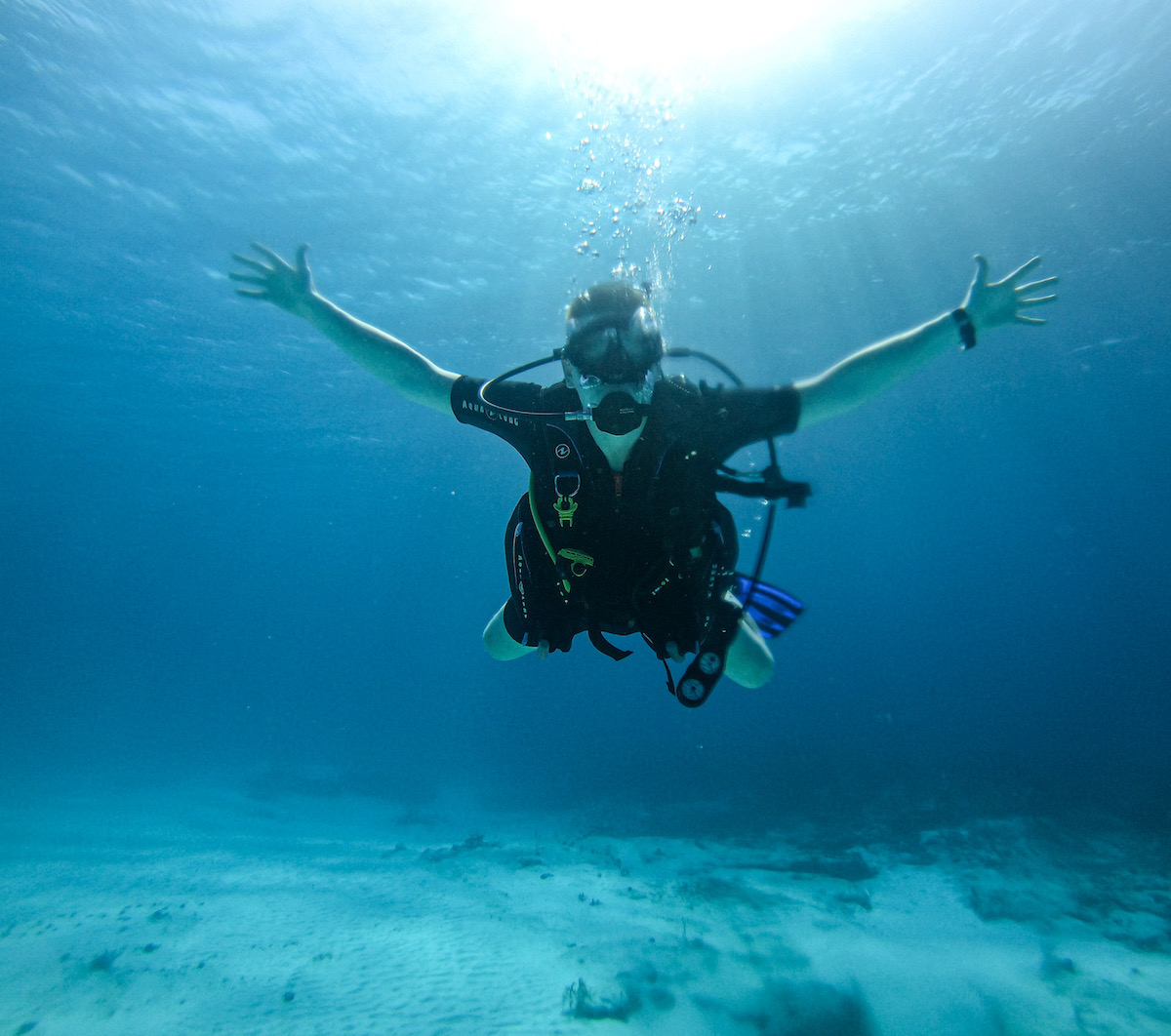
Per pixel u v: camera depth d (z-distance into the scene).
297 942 7.07
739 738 30.59
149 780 27.78
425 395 2.19
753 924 8.84
